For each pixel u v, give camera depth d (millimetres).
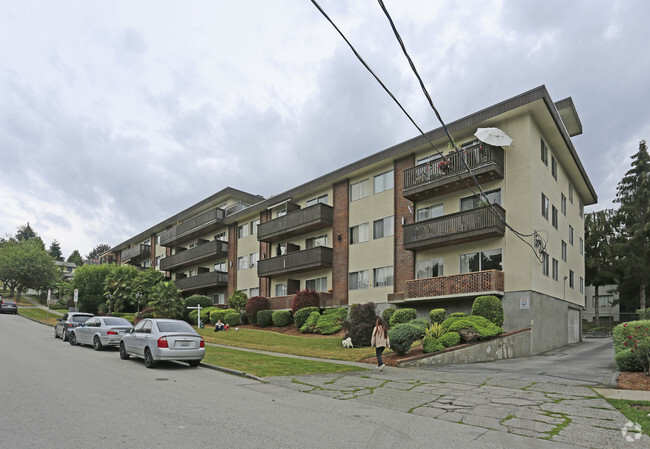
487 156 21500
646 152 44469
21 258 67812
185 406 8617
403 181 26078
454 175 22438
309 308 28656
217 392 10328
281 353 19531
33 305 65625
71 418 7418
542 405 9039
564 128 23891
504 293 21078
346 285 29578
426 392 10539
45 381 11133
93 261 82938
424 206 25469
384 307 26891
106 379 11805
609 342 28391
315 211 31062
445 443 6539
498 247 21734
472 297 21781
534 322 20594
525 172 21344
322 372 13594
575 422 7770
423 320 20781
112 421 7277
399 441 6586
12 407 8141
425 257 24984
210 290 44031
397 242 26672
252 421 7535
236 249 41312
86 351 19172
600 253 43469
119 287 45469
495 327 18750
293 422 7562
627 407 8688
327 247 30750
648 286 43969
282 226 33875
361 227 29297
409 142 25906
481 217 21344
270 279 36469
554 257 24422
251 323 33844
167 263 50062
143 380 11875
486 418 8086
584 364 15969
